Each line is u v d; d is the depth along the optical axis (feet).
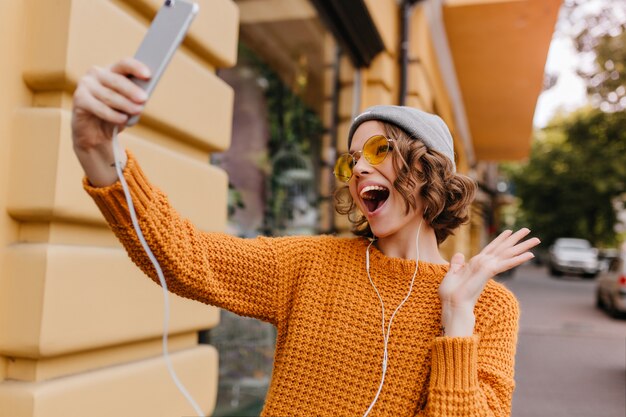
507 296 4.13
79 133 3.10
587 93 44.75
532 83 30.25
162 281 3.31
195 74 7.75
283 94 14.96
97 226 6.08
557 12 20.88
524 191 109.50
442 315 3.90
